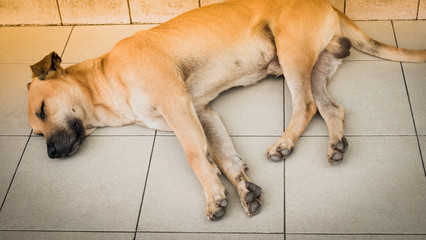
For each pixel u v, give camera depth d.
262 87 2.80
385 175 2.27
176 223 2.20
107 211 2.28
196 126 2.31
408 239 2.02
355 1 3.16
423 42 2.97
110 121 2.63
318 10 2.61
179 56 2.46
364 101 2.64
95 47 3.22
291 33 2.55
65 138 2.45
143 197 2.32
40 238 2.20
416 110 2.56
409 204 2.14
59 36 3.36
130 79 2.38
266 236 2.10
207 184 2.19
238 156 2.35
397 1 3.12
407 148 2.38
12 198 2.39
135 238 2.15
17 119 2.81
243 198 2.17
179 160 2.48
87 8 3.37
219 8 2.60
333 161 2.31
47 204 2.35
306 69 2.53
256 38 2.61
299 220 2.13
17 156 2.61
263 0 2.64
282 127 2.56
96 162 2.52
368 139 2.44
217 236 2.12
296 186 2.27
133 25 3.39
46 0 3.37
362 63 2.87
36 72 2.38
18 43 3.33
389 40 3.02
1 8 3.41
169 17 3.35
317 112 2.61
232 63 2.59
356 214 2.13
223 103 2.73
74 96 2.49
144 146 2.57
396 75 2.77
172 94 2.34
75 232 2.21
